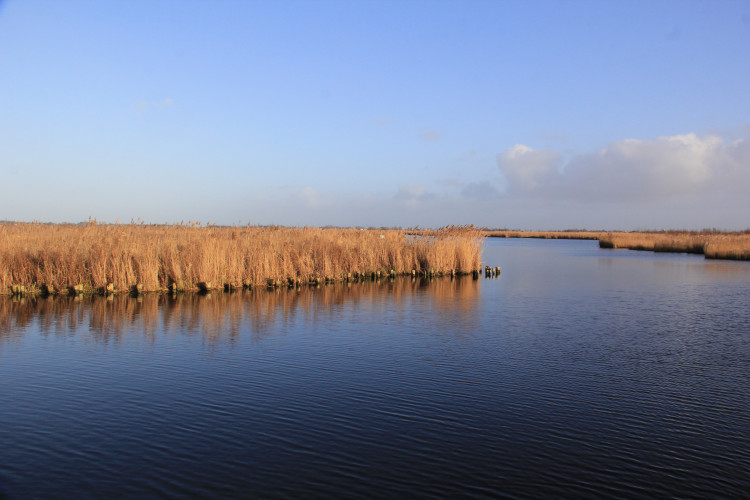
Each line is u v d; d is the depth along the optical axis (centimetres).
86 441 788
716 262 4794
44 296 2159
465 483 685
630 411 942
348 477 694
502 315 1892
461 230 3725
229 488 661
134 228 3052
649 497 660
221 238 2828
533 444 802
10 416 879
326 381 1089
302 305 2044
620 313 1966
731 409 956
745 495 669
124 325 1612
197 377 1102
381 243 3478
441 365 1220
